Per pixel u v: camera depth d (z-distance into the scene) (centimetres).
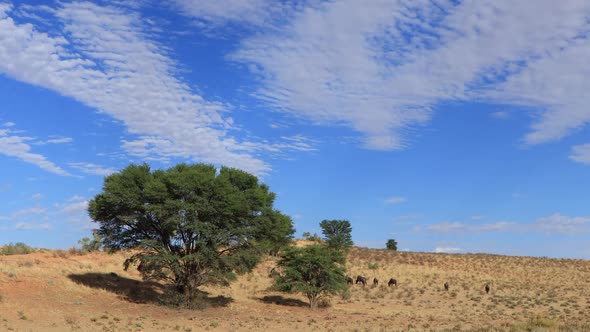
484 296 5756
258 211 4081
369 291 5853
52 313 3039
